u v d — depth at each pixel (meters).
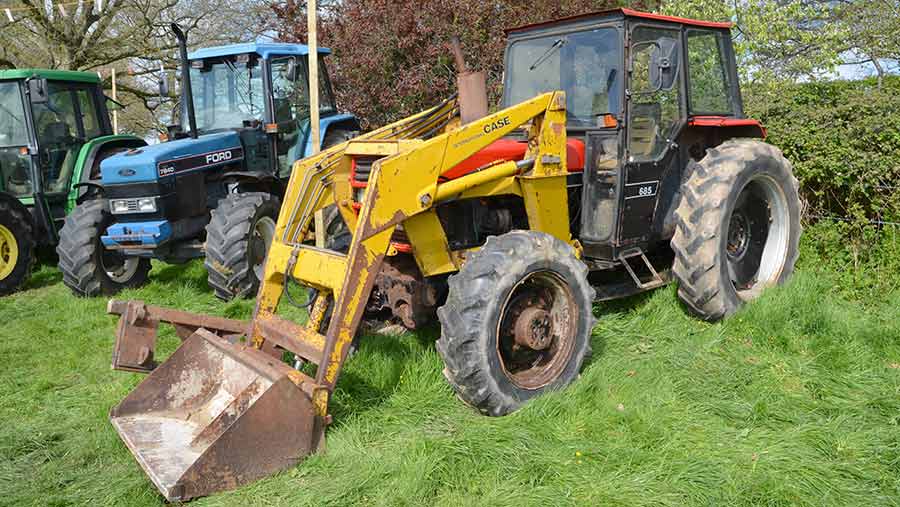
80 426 3.74
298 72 7.80
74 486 3.16
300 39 10.27
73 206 7.92
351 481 2.99
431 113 4.71
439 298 4.30
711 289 4.54
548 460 3.10
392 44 9.32
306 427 3.14
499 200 4.37
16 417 3.97
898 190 5.18
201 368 3.58
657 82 4.25
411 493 2.89
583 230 4.61
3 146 7.74
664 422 3.44
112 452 3.42
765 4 8.24
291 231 4.02
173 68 16.03
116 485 3.11
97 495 3.08
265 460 3.04
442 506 2.86
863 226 5.35
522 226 4.52
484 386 3.49
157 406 3.50
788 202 5.08
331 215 5.24
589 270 4.84
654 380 3.87
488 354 3.48
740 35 9.09
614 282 4.90
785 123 5.89
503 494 2.89
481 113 4.20
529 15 9.20
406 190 3.50
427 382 3.95
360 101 9.70
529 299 3.83
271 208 6.58
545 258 3.70
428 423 3.59
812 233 5.61
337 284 3.45
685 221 4.59
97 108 8.64
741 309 4.74
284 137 7.71
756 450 3.15
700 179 4.64
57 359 4.89
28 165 7.78
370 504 2.89
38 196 7.79
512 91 5.04
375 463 3.13
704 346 4.30
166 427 3.34
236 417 2.97
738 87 5.36
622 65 4.40
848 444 3.21
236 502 2.89
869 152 5.30
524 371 3.83
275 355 3.88
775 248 5.17
